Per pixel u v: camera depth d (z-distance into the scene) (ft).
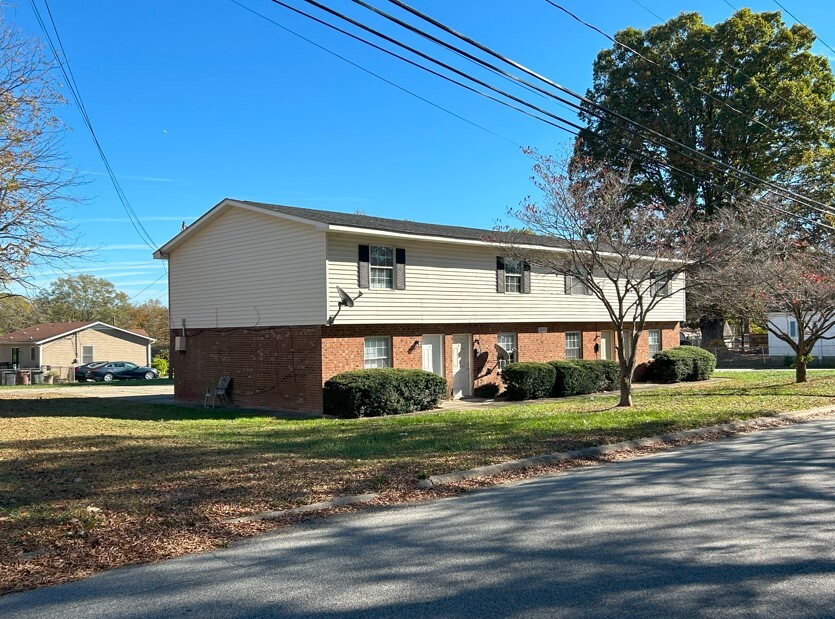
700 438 40.96
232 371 67.77
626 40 119.44
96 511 22.97
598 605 15.07
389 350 64.44
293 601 15.66
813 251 73.82
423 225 73.72
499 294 73.31
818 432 42.01
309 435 43.09
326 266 58.08
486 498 26.07
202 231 71.20
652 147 108.88
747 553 18.48
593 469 31.83
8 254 56.13
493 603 15.29
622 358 56.54
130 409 65.77
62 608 15.55
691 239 59.06
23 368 161.58
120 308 256.73
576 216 55.52
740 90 109.81
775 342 146.82
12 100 53.16
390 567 17.98
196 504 24.27
